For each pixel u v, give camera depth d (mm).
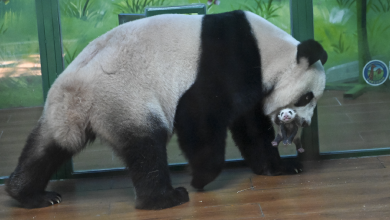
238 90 2697
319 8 3184
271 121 2936
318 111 3287
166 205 2533
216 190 2805
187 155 2762
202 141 2684
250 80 2719
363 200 2441
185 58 2609
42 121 2646
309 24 3195
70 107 2506
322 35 3232
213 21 2699
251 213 2371
